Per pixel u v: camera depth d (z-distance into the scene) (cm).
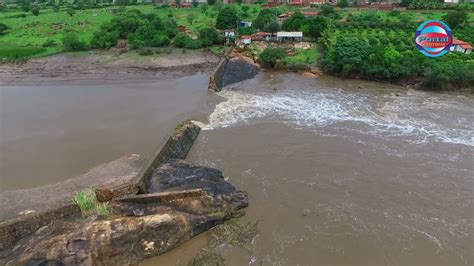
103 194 2788
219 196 3038
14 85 6294
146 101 5412
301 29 8488
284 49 7825
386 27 8531
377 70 6400
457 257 2527
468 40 7231
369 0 13088
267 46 8181
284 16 9962
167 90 5944
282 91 6066
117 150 3897
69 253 2278
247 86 6406
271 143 4178
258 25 9338
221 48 8594
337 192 3266
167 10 13288
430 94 5869
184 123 4378
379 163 3734
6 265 2188
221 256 2533
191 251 2594
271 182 3422
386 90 6088
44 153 3844
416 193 3244
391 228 2814
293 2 12850
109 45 8962
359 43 6775
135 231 2491
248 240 2692
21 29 10981
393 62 6406
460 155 3872
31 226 2505
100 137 4203
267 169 3638
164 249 2545
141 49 8506
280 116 4950
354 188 3325
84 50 8831
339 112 5088
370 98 5678
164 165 3475
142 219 2569
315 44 8238
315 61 7375
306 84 6456
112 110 5050
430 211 3009
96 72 7088
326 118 4875
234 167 3681
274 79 6819
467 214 2967
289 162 3769
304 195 3225
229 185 3275
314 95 5838
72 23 11469
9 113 4944
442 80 5912
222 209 2922
